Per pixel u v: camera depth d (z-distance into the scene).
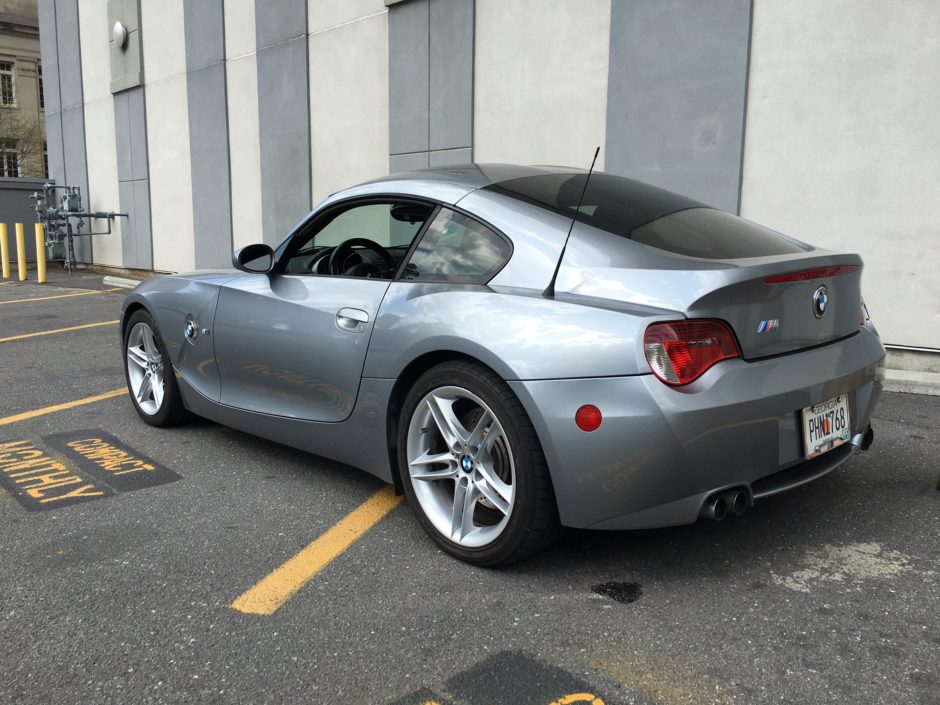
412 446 2.80
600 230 2.61
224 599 2.43
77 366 6.26
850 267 2.74
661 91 6.58
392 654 2.12
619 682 1.97
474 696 1.92
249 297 3.58
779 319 2.44
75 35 15.70
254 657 2.11
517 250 2.65
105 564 2.68
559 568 2.62
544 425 2.35
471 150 8.23
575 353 2.31
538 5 7.46
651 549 2.75
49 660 2.10
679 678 1.99
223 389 3.80
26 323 8.74
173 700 1.92
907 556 2.67
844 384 2.60
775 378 2.37
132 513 3.14
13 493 3.37
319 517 3.10
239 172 11.67
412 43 8.68
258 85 11.02
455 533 2.69
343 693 1.95
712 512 2.29
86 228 16.28
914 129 5.33
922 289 5.43
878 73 5.45
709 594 2.42
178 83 12.73
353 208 3.31
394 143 9.09
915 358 5.53
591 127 7.18
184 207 13.03
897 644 2.12
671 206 3.01
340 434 3.16
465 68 8.12
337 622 2.29
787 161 5.95
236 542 2.86
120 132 14.59
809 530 2.89
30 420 4.59
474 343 2.51
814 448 2.51
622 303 2.36
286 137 10.67
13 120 37.19
